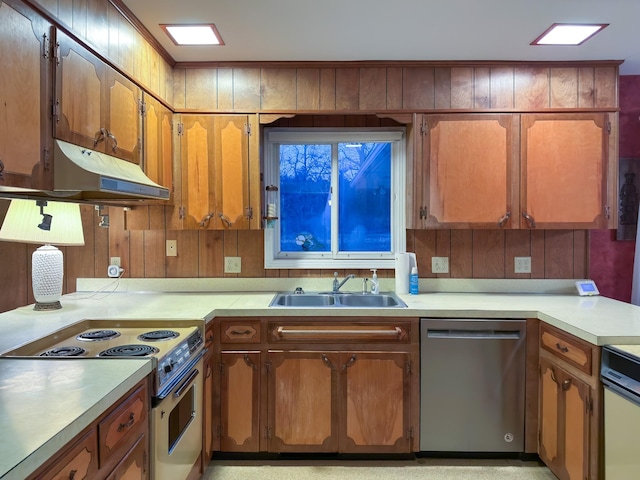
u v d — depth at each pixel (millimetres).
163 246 2836
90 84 1667
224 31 2188
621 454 1605
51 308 2195
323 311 2254
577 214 2533
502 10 1981
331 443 2283
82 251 2807
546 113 2547
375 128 2840
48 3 1407
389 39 2279
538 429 2238
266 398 2287
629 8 1957
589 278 2820
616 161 2533
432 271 2846
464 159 2562
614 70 2557
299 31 2191
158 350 1572
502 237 2828
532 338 2246
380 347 2270
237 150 2572
